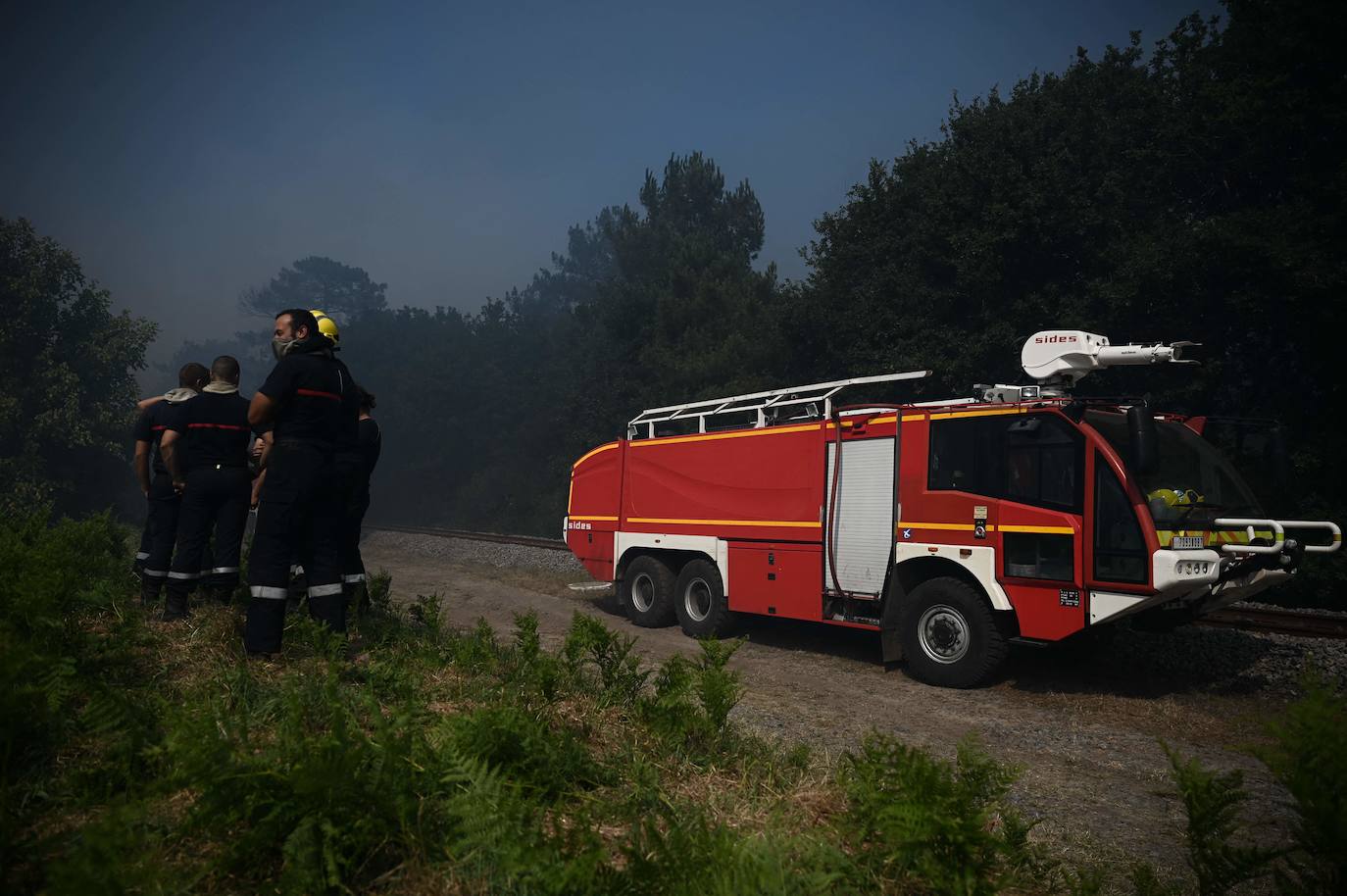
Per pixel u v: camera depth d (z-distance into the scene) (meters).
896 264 19.88
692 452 10.95
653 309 32.72
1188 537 7.17
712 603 10.36
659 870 2.24
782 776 3.67
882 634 8.61
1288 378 15.16
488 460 45.50
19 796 2.53
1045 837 4.20
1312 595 13.21
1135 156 16.14
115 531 8.92
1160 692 7.67
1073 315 15.29
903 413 8.65
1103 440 7.27
